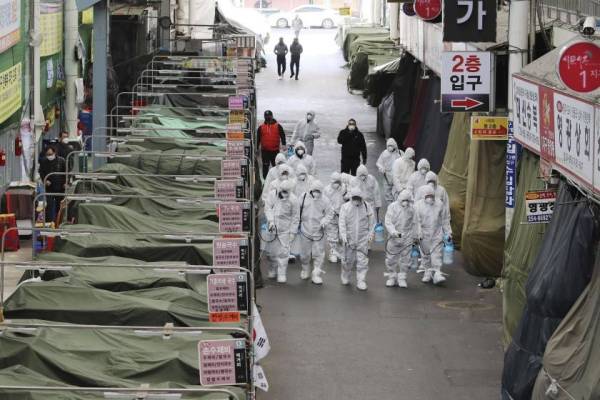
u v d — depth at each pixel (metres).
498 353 42.56
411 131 81.44
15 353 28.23
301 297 49.81
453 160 59.72
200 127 62.06
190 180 48.88
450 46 61.53
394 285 51.81
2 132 51.22
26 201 50.72
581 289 32.66
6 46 50.09
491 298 49.97
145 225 41.91
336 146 86.81
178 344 29.58
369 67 110.81
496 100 51.53
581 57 28.77
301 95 112.81
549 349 31.06
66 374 27.81
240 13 138.25
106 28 64.69
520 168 43.28
